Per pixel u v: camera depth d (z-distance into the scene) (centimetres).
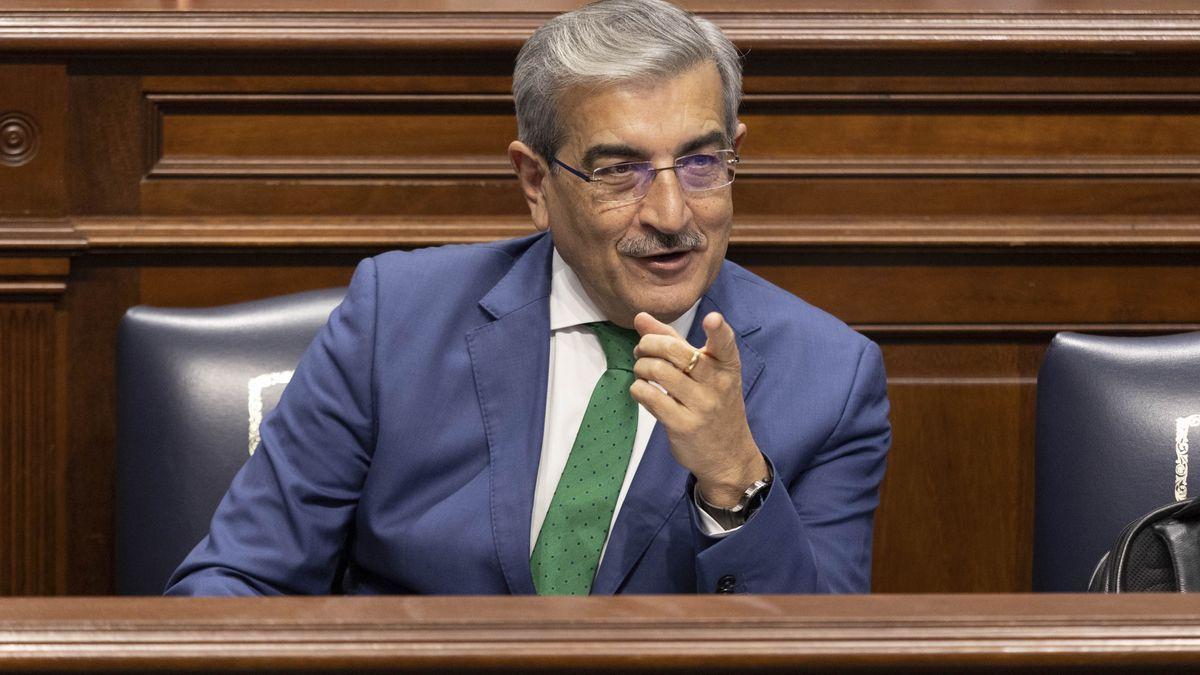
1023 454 824
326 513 597
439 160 795
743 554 530
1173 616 358
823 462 594
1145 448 665
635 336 598
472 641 347
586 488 580
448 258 627
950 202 809
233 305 719
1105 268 816
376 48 767
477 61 783
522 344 599
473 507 580
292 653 344
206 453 686
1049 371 692
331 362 606
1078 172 808
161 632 347
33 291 782
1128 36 783
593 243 561
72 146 780
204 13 764
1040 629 353
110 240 779
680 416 521
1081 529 669
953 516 824
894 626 353
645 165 547
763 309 615
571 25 564
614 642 347
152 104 781
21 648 342
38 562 802
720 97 563
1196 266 819
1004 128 806
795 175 799
